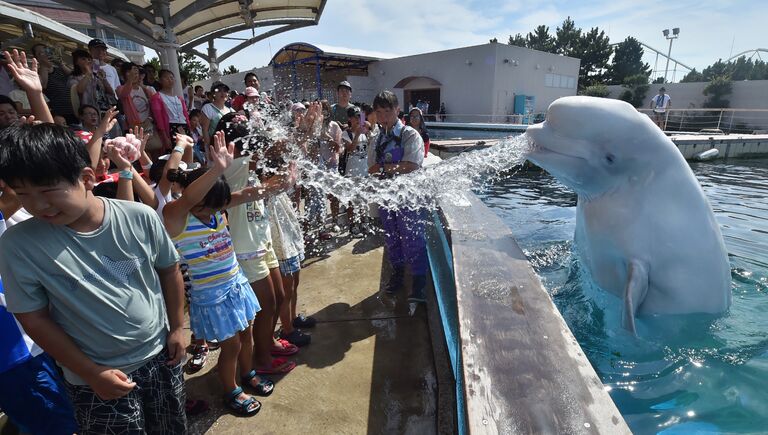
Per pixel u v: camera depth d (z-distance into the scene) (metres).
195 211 2.14
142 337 1.71
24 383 1.88
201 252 2.17
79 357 1.55
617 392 2.33
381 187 3.66
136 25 9.89
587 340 2.82
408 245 3.62
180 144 2.68
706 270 2.82
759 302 3.20
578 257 3.57
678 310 2.86
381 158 3.71
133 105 5.43
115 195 2.36
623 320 2.64
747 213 6.12
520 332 1.92
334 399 2.49
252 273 2.57
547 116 3.13
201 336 2.24
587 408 1.45
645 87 31.23
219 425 2.31
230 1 9.80
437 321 3.30
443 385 2.55
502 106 25.69
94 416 1.69
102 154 2.63
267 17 12.45
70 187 1.40
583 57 51.59
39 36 8.94
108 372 1.58
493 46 24.20
